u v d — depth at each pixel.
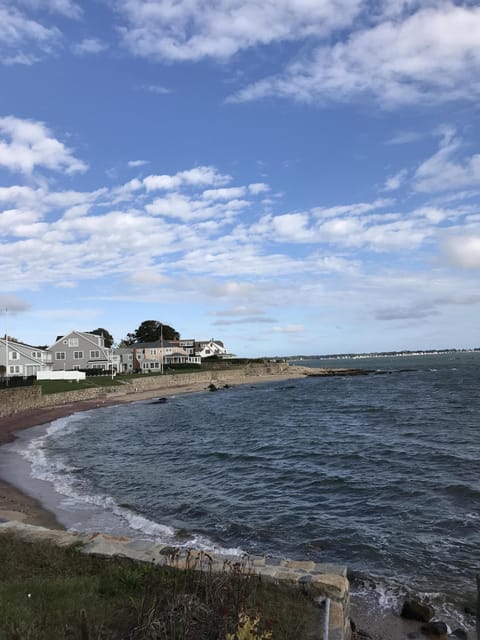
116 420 39.72
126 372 99.50
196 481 18.02
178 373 93.56
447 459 20.05
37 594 6.28
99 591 6.58
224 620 5.39
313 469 19.39
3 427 34.88
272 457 22.19
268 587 6.82
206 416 41.31
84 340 89.81
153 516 13.83
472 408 39.22
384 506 14.28
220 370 103.81
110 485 17.47
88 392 57.88
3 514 13.34
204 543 11.71
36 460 22.53
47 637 5.27
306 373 117.00
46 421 39.09
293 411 42.78
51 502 15.09
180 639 5.11
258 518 13.55
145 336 143.50
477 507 13.75
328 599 6.33
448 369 115.12
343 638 5.77
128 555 7.80
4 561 7.62
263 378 104.56
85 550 8.04
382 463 19.89
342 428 30.88
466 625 7.89
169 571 7.08
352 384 79.12
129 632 5.54
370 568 10.20
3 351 67.94
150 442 27.84
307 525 12.89
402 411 38.78
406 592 9.02
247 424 35.00
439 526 12.45
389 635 7.57
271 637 5.49
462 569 9.98
